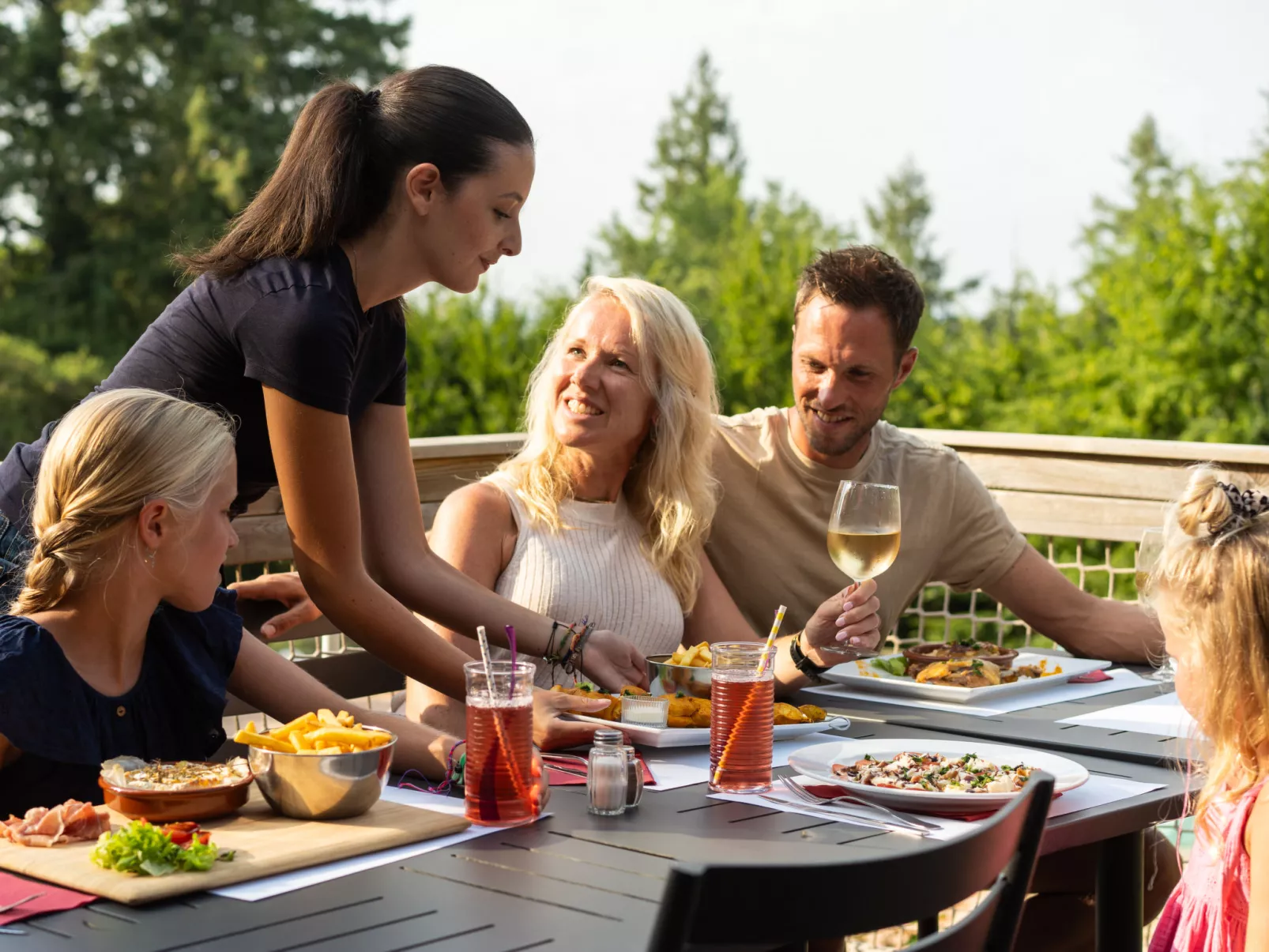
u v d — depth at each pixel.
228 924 1.30
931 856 1.22
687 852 1.54
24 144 20.23
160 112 20.28
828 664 2.32
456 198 2.04
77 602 1.74
